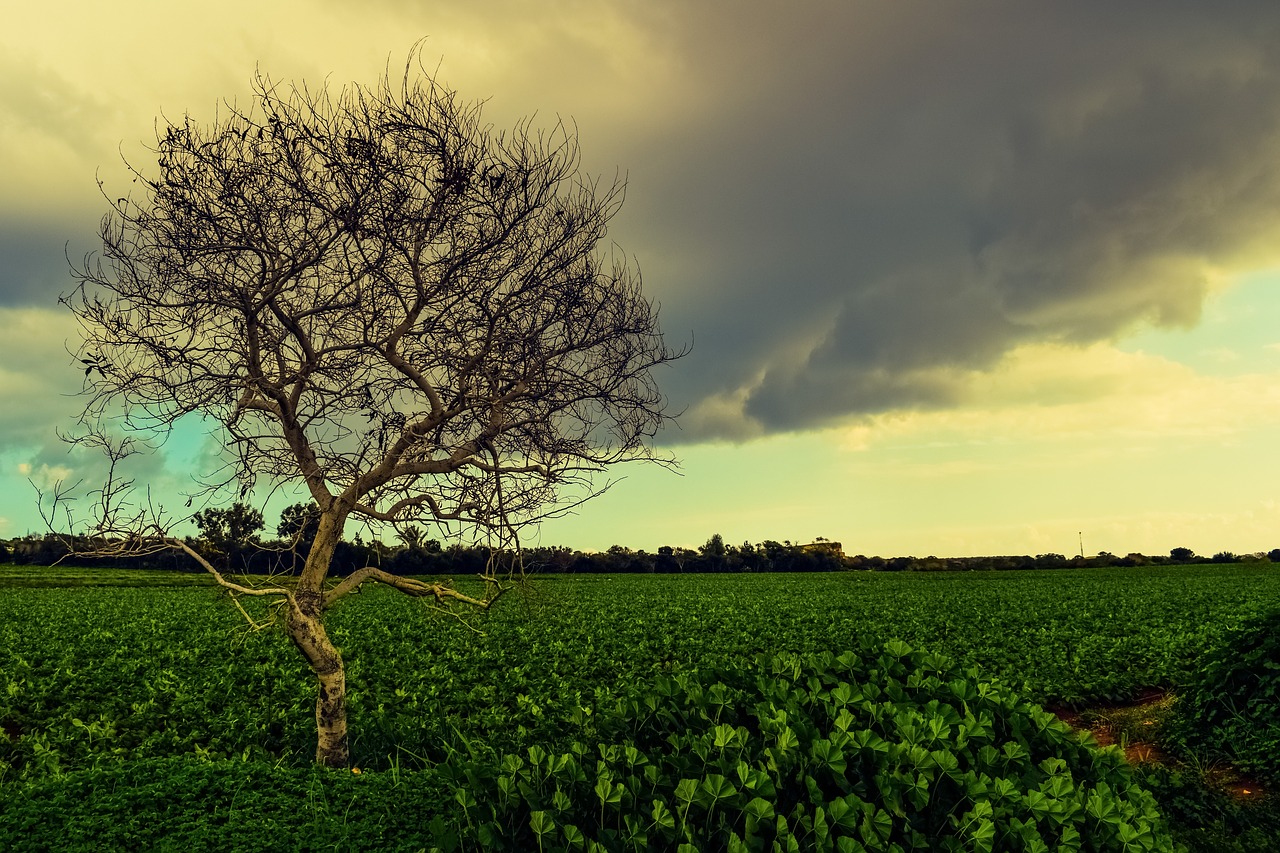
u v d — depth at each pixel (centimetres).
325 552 820
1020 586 4312
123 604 2983
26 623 2311
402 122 775
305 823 628
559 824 459
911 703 596
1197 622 2202
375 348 800
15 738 1078
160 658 1647
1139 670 1465
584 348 841
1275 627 995
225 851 578
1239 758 908
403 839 598
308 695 1281
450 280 792
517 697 1274
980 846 436
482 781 511
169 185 762
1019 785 512
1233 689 979
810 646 1966
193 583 4438
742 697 594
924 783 469
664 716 583
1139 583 4319
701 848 435
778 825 432
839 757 480
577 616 2598
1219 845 729
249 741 1037
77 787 704
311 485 827
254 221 764
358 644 1884
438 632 2125
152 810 652
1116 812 480
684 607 3053
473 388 819
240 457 812
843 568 7806
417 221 774
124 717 1177
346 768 809
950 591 3934
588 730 599
